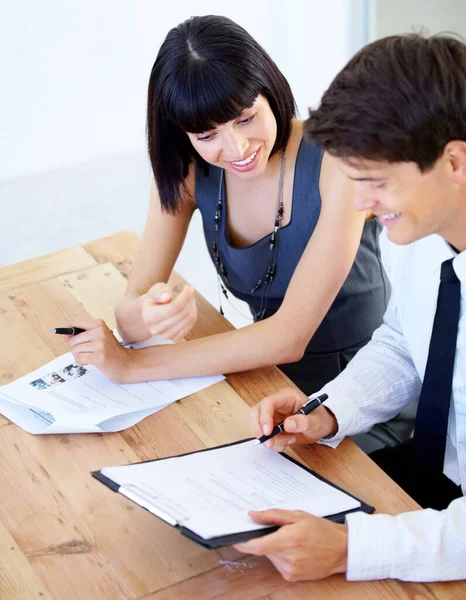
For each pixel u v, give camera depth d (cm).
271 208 164
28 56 264
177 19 278
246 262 171
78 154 286
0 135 274
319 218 153
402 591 106
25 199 287
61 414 136
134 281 167
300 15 295
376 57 96
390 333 148
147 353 149
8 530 116
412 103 94
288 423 124
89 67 273
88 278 174
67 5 261
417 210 104
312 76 311
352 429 134
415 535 107
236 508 108
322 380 185
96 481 124
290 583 106
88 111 281
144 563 110
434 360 127
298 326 150
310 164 158
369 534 107
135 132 290
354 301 178
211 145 148
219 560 110
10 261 288
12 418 138
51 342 156
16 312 164
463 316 124
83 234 296
